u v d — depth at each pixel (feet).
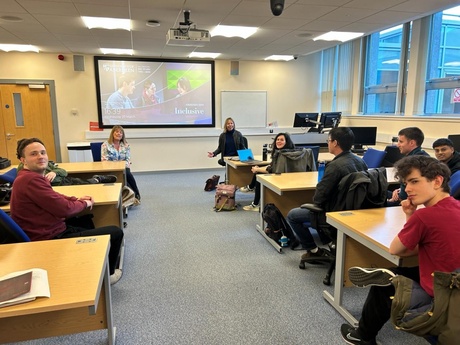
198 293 7.99
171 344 6.19
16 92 21.31
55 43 18.57
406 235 4.81
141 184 20.57
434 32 16.34
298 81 26.08
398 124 18.06
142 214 14.46
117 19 13.96
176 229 12.57
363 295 7.84
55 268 4.66
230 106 25.02
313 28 15.75
